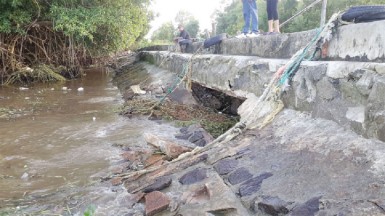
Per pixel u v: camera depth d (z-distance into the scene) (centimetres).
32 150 577
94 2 1550
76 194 415
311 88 415
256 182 341
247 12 843
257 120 472
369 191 266
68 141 620
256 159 384
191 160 439
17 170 494
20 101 1031
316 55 455
